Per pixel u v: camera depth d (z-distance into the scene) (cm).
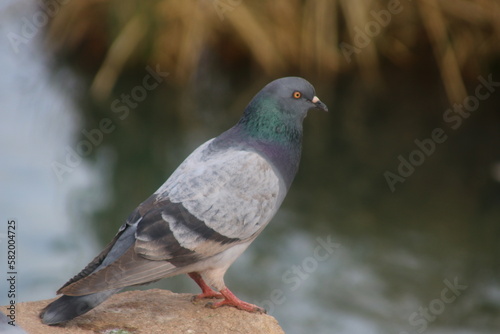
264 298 1174
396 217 1470
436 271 1278
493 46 2030
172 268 640
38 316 648
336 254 1324
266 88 725
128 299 727
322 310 1148
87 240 1268
